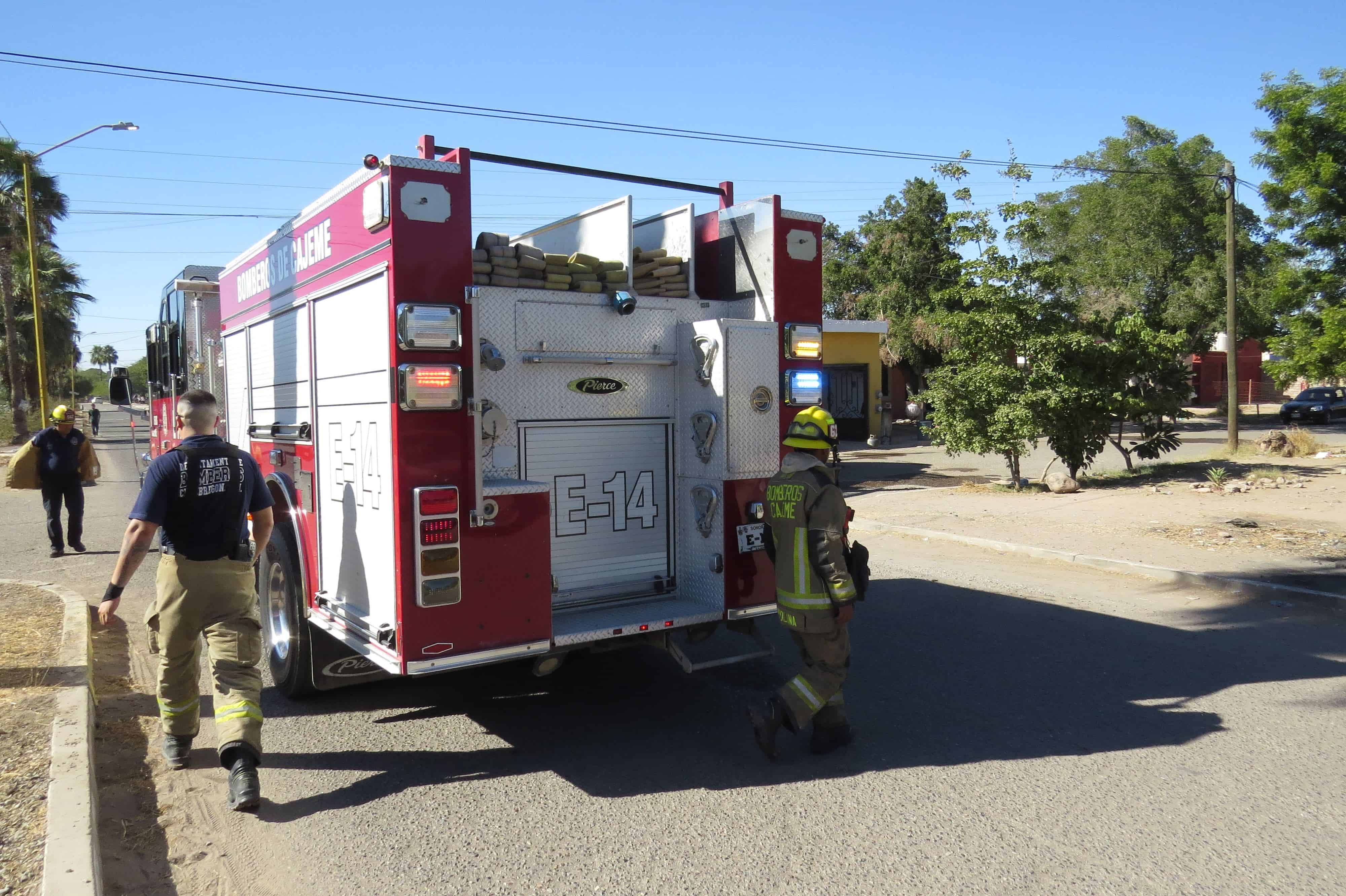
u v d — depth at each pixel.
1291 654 6.30
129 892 3.48
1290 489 13.20
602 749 4.88
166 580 4.35
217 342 7.65
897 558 9.98
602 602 5.12
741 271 5.49
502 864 3.66
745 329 5.06
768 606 5.19
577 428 4.98
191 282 7.72
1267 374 18.50
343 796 4.32
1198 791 4.21
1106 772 4.44
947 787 4.30
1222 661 6.16
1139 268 34.25
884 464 19.42
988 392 13.94
